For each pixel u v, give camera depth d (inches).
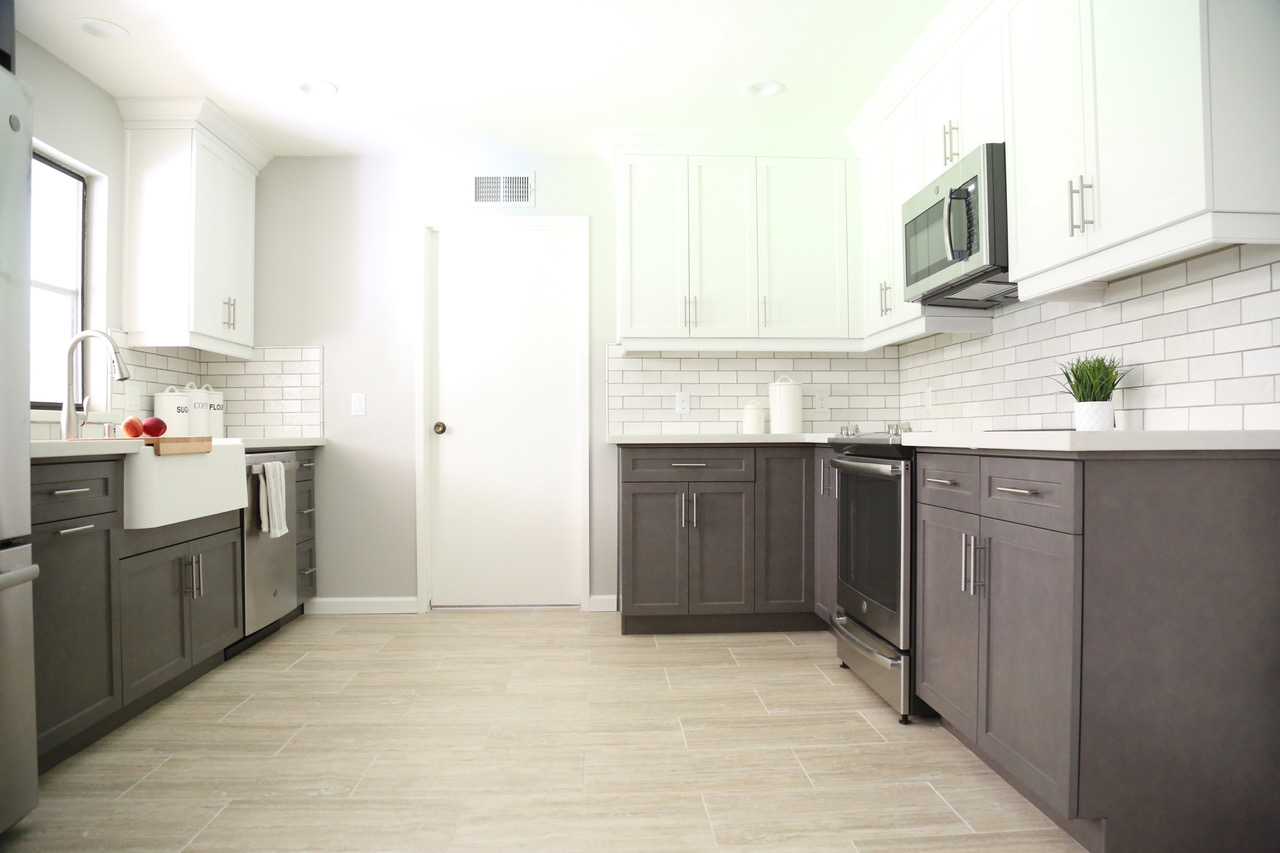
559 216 149.3
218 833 64.3
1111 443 56.1
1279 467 59.5
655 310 136.9
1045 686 60.8
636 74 115.6
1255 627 58.8
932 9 97.8
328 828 65.2
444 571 150.9
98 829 65.0
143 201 121.3
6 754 63.2
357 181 148.3
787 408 140.6
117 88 117.0
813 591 128.5
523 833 64.3
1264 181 58.1
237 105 124.9
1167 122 61.2
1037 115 79.0
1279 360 64.9
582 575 148.9
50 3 94.0
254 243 146.1
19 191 66.0
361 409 147.6
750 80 117.7
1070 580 57.3
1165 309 78.7
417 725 88.5
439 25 101.0
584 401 149.5
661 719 90.1
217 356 146.5
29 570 65.5
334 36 103.5
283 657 116.4
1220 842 58.4
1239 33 58.2
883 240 127.5
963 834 63.9
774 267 138.5
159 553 93.8
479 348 152.1
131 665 88.0
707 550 127.7
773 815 67.3
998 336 113.0
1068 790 57.4
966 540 74.5
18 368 65.7
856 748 81.7
